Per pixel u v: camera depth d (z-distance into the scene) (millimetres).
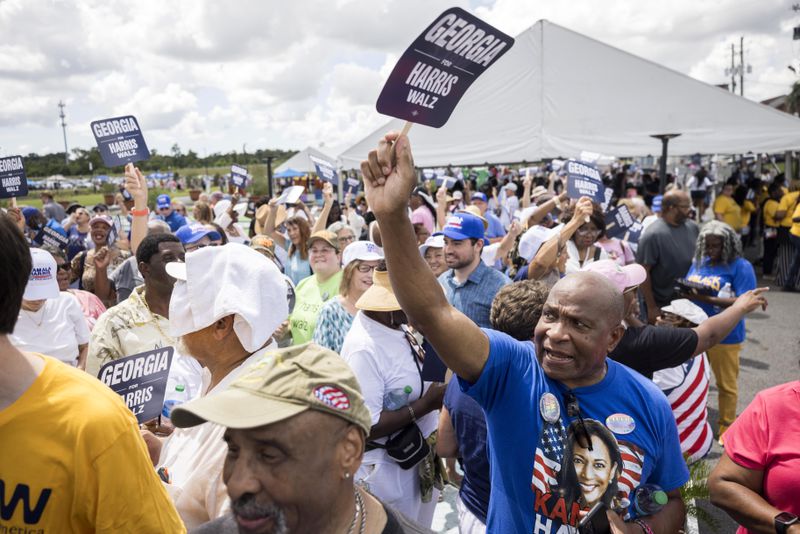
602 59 11000
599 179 6148
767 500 1928
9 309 1245
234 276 1821
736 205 13828
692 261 5848
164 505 1422
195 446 1719
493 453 1823
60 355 3539
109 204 17438
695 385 3398
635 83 10938
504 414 1752
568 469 1675
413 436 2672
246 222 18672
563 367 1695
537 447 1707
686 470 1847
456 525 3783
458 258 3973
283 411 1053
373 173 1533
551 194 10633
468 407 2352
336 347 3359
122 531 1316
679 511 1795
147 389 2047
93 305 4281
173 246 2980
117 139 4512
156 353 2072
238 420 1035
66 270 4336
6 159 5383
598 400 1734
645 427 1740
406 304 1613
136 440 1366
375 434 2602
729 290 5023
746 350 7535
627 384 1782
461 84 1570
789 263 11141
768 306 9914
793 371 6672
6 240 1225
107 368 1950
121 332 2943
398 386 2660
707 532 3713
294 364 1141
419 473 2768
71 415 1274
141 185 4594
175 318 1866
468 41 1497
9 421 1243
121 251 5773
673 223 5895
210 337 1857
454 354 1680
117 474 1299
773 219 12367
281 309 1891
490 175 26828
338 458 1115
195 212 8062
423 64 1457
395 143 1502
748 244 15945
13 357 1275
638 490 1696
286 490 1061
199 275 1826
